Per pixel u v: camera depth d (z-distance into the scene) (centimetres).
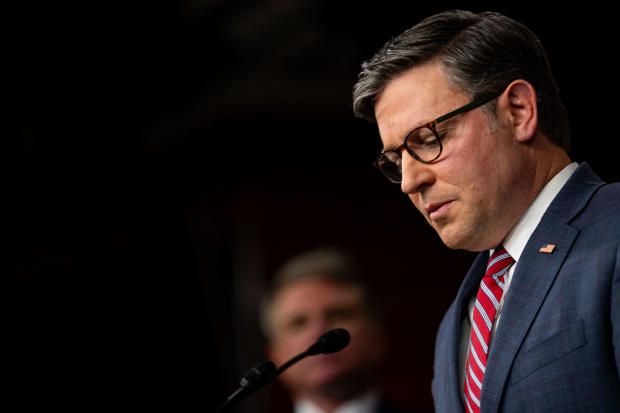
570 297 169
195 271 698
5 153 666
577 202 184
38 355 719
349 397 359
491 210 187
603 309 163
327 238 670
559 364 164
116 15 575
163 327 708
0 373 711
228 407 205
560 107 200
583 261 171
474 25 196
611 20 473
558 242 178
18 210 701
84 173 695
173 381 702
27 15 558
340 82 645
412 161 190
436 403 203
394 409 360
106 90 639
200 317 696
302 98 653
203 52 624
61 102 638
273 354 381
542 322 170
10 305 724
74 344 721
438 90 190
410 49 195
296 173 680
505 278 191
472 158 185
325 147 682
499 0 468
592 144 536
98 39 592
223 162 688
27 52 588
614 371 159
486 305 191
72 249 748
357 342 364
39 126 651
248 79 644
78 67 611
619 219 171
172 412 699
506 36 195
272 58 622
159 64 626
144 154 703
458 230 190
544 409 164
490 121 188
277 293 385
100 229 729
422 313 655
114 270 721
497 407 171
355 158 688
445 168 187
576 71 509
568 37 489
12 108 630
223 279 684
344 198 679
